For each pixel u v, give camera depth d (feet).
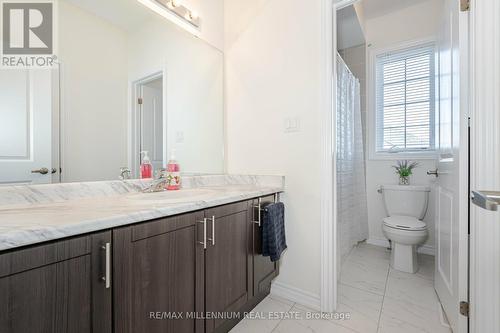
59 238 2.03
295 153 5.45
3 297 1.75
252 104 6.13
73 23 3.68
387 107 9.20
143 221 2.71
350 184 8.07
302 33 5.35
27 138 3.20
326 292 5.01
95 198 3.72
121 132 4.35
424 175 8.36
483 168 3.56
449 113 4.75
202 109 5.99
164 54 5.10
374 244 9.20
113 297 2.40
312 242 5.23
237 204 4.24
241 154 6.34
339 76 7.04
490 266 3.48
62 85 3.56
